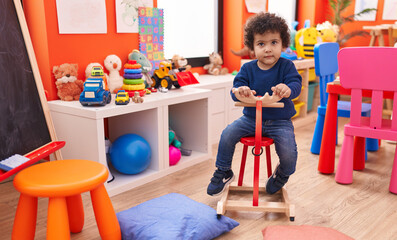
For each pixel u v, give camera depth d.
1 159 1.28
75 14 2.00
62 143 1.53
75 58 2.04
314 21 4.11
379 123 1.79
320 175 2.04
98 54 2.14
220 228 1.40
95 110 1.68
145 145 1.89
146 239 1.29
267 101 1.42
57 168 1.26
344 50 1.75
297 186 1.88
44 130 1.54
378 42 3.85
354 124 1.86
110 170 2.00
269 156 1.69
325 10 4.25
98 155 1.72
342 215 1.57
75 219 1.39
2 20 1.41
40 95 1.56
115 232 1.28
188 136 2.38
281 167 1.56
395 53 1.64
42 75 1.99
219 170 1.62
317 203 1.69
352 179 1.95
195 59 3.01
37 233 1.42
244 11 3.18
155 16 2.42
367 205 1.67
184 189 1.85
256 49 1.52
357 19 4.12
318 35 3.40
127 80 2.03
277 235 1.37
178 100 2.04
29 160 1.31
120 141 1.88
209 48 3.19
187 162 2.16
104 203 1.25
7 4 1.46
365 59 1.72
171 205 1.47
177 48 2.90
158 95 2.06
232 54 3.24
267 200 1.71
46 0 1.88
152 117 1.96
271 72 1.56
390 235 1.41
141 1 2.32
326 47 2.35
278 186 1.62
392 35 3.44
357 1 4.08
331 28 3.61
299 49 3.43
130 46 2.30
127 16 2.25
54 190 1.11
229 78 2.85
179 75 2.28
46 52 1.93
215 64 3.08
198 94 2.16
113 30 2.20
